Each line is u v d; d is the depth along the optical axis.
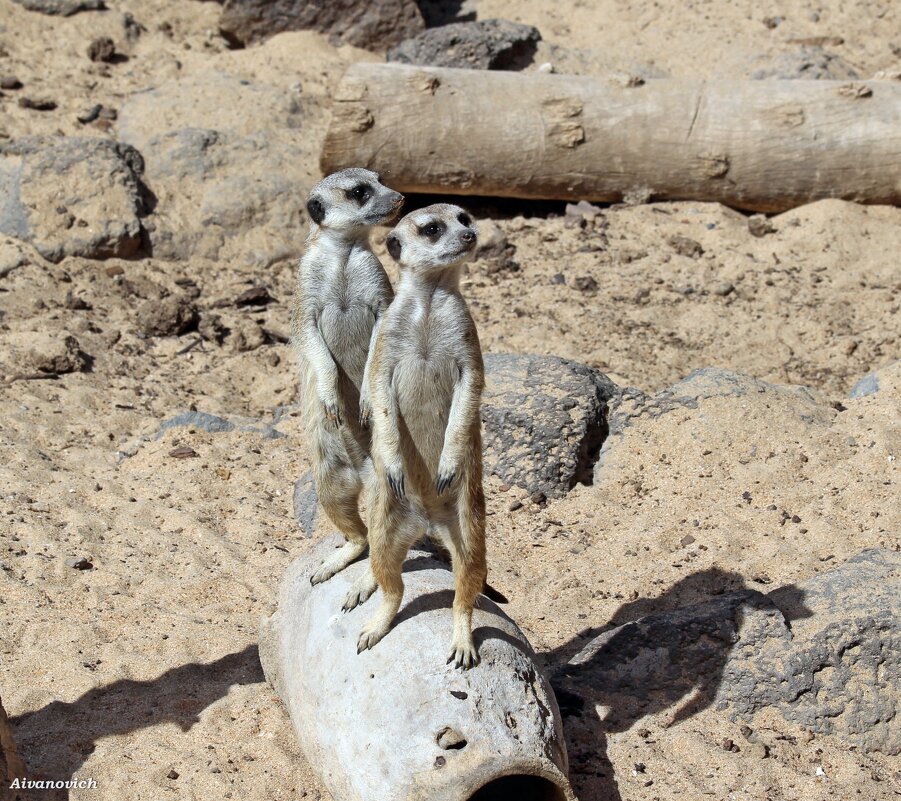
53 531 6.04
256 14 11.50
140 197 9.02
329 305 4.87
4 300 8.09
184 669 5.13
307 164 9.61
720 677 4.78
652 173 9.24
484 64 10.68
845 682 4.65
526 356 6.74
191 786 4.46
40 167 8.93
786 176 9.14
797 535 5.70
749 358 7.51
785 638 4.73
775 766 4.46
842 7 12.20
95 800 4.41
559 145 9.06
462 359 4.27
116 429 7.05
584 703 4.78
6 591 5.54
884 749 4.58
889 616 4.70
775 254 8.74
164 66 11.14
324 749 4.07
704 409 6.49
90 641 5.28
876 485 5.95
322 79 10.93
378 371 4.26
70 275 8.50
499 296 8.28
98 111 10.16
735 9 12.23
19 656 5.18
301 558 4.91
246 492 6.51
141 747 4.70
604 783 4.40
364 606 4.27
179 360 7.82
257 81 10.80
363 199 4.76
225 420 7.16
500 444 6.38
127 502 6.36
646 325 7.83
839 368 7.39
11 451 6.67
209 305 8.41
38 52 11.05
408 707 3.86
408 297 4.26
